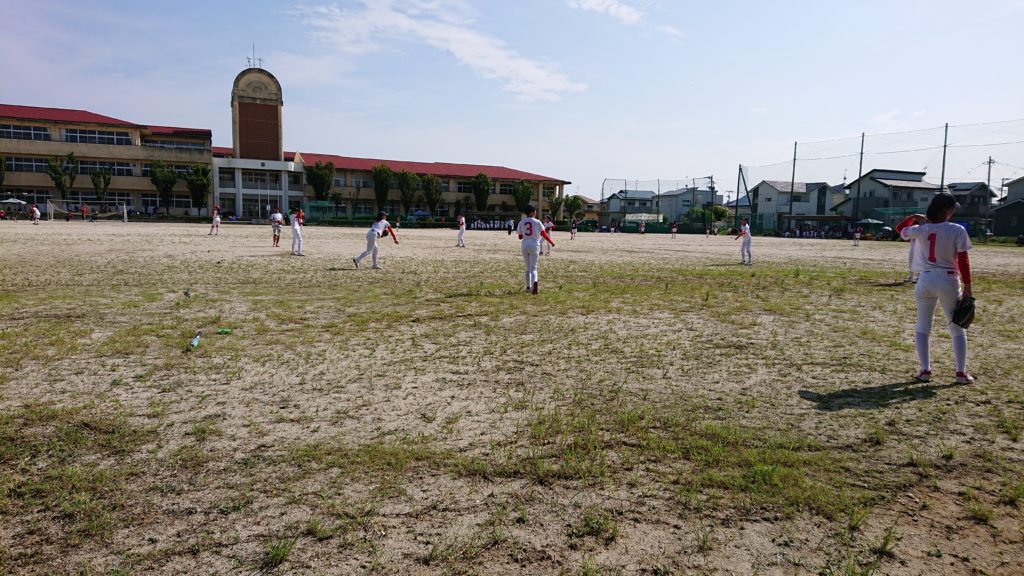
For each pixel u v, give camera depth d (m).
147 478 3.52
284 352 6.70
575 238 50.97
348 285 13.02
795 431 4.37
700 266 20.31
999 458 3.94
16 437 4.09
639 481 3.55
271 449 3.96
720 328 8.41
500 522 3.08
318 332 7.83
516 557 2.78
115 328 7.84
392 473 3.63
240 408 4.78
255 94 72.38
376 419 4.56
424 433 4.27
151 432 4.23
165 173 65.19
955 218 69.31
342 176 78.50
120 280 13.05
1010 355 6.92
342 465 3.73
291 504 3.25
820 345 7.34
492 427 4.41
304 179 76.00
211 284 12.73
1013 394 5.32
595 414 4.69
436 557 2.77
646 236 64.12
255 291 11.76
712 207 76.44
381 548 2.83
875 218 71.25
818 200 80.69
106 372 5.76
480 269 17.41
